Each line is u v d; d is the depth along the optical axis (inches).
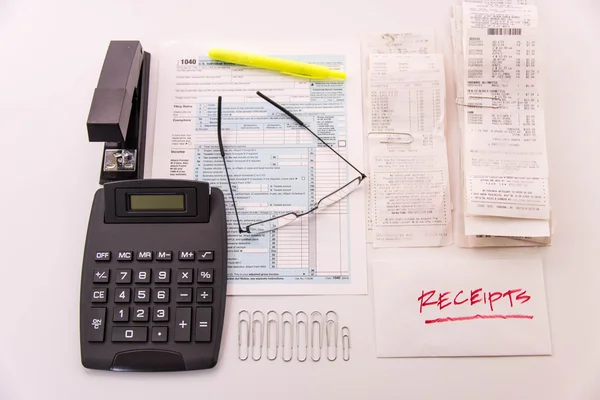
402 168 20.7
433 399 18.5
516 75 20.9
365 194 20.5
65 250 20.0
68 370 18.7
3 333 19.0
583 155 21.0
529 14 21.4
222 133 21.1
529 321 19.3
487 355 18.9
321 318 19.3
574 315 19.4
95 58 22.0
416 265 19.8
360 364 18.8
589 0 22.3
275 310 19.4
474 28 21.1
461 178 20.5
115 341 18.3
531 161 20.2
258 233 20.1
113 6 22.4
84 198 20.6
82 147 21.1
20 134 21.1
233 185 20.7
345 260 19.9
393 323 19.2
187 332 18.4
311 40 22.0
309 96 21.5
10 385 18.5
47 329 19.1
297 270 19.8
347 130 21.1
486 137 20.5
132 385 18.5
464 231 20.1
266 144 21.0
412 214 20.3
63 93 21.6
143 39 22.1
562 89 21.6
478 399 18.6
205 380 18.6
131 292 18.7
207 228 19.6
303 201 20.5
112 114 18.0
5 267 19.7
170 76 21.7
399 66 21.4
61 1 22.4
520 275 19.8
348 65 21.7
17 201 20.4
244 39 22.1
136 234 19.4
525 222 19.8
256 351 18.9
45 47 22.0
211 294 18.8
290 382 18.6
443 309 19.3
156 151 21.0
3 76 21.6
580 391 18.7
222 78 21.7
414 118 21.0
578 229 20.3
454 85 21.5
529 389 18.7
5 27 22.0
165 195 19.5
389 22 22.1
